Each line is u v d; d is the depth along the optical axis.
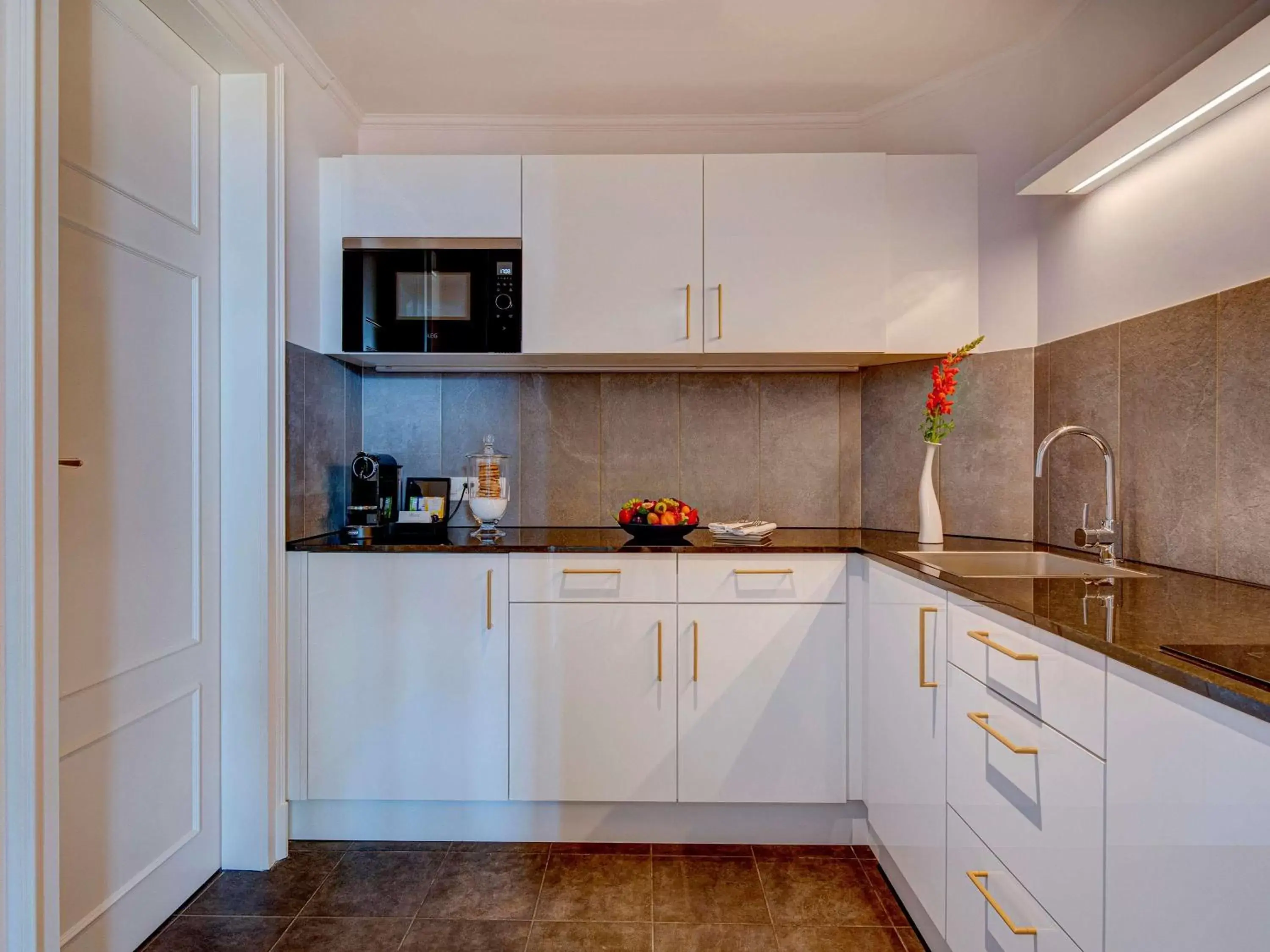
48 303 1.17
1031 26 2.10
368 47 2.18
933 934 1.58
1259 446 1.42
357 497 2.33
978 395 2.34
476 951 1.60
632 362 2.53
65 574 1.39
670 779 2.06
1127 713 0.89
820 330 2.27
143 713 1.61
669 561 2.06
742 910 1.76
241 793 1.93
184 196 1.76
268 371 1.93
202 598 1.83
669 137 2.65
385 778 2.06
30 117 1.13
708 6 1.99
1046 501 2.18
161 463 1.68
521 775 2.06
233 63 1.86
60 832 1.29
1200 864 0.77
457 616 2.06
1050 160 1.79
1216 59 1.24
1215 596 1.27
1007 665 1.22
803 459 2.70
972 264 2.28
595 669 2.06
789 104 2.53
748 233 2.27
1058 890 1.05
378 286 2.27
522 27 2.08
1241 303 1.46
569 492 2.70
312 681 2.05
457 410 2.69
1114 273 1.88
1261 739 0.69
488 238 2.27
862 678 2.06
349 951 1.60
